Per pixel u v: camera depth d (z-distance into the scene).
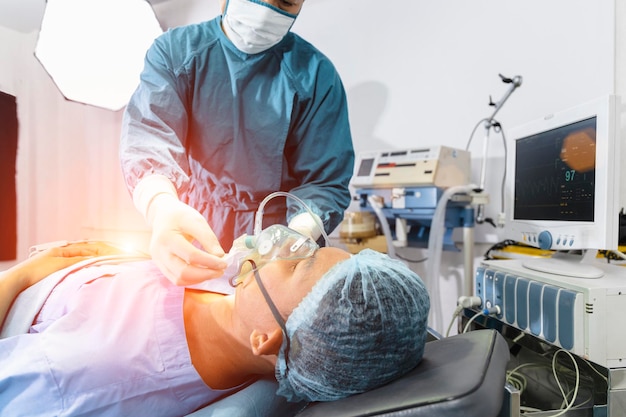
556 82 1.88
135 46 2.05
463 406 0.52
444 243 1.93
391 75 2.26
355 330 0.63
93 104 2.26
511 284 1.22
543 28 1.90
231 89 1.29
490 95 2.03
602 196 1.07
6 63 2.71
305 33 2.46
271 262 0.74
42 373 0.69
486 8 2.02
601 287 0.96
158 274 0.93
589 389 1.03
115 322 0.79
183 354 0.79
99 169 2.93
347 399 0.63
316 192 1.24
